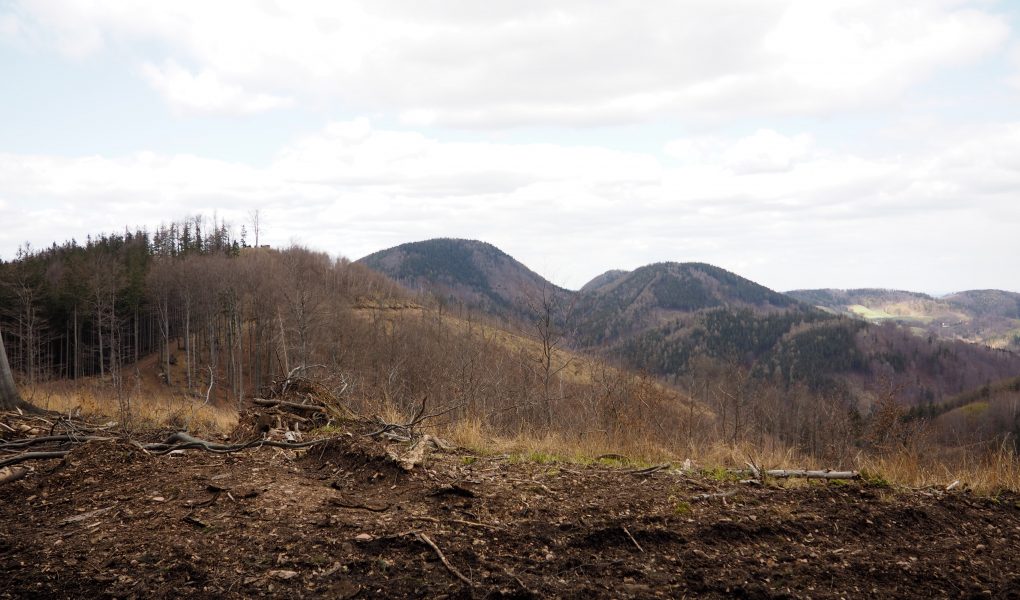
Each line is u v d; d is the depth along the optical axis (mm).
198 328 55062
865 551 4031
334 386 11492
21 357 42188
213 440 7148
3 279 43781
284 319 39562
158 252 77625
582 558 3742
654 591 3385
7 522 4027
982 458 6559
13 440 6461
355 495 4637
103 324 45500
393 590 3229
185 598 3080
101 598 3059
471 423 8547
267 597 3111
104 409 9609
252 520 4008
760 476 5879
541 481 5301
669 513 4512
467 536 3912
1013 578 3727
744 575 3611
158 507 4230
